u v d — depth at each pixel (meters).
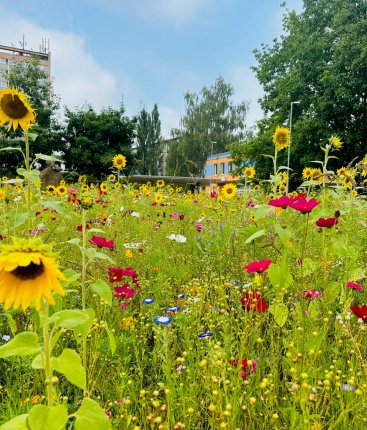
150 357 2.49
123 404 1.73
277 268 2.36
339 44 24.28
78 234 4.41
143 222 5.74
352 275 2.75
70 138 35.28
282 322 2.32
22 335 1.22
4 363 2.21
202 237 4.84
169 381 1.85
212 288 3.35
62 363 1.23
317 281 2.83
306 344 2.01
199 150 52.91
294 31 28.98
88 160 33.69
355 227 4.20
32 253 1.11
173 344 2.43
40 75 35.91
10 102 2.83
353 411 1.60
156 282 3.55
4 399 1.94
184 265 3.98
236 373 1.83
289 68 29.97
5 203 4.97
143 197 8.98
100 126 34.59
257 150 28.39
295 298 2.79
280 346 2.38
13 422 1.17
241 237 4.17
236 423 1.70
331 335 2.58
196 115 53.75
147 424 1.64
